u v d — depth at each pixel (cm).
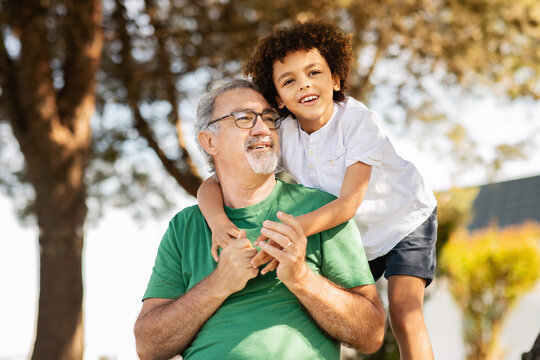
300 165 305
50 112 809
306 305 236
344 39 299
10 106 813
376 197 304
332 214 256
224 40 813
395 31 782
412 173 314
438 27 795
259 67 296
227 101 272
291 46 286
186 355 250
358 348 245
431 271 306
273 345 236
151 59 868
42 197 828
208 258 258
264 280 248
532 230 1012
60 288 821
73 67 816
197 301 240
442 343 1133
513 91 851
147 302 261
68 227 831
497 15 785
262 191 271
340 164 293
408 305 295
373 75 887
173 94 871
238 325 242
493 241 1011
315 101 286
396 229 305
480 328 1006
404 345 291
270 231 231
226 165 271
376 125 291
